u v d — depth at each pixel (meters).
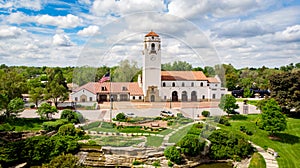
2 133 23.55
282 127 23.30
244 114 34.19
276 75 35.34
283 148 21.91
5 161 17.02
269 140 23.56
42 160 17.89
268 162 18.84
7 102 27.67
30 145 18.44
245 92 56.06
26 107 39.47
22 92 32.62
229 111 32.56
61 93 38.16
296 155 20.50
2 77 30.83
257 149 21.45
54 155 17.86
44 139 19.23
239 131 25.39
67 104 41.41
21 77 33.44
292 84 33.53
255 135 24.55
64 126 21.36
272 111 23.86
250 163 18.73
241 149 20.22
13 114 29.14
